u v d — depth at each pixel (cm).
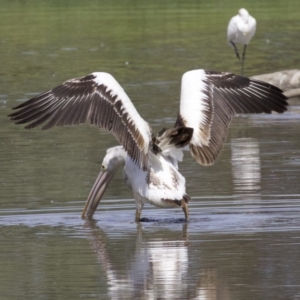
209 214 1325
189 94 1196
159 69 3094
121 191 1548
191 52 3462
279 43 3675
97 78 1123
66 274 1015
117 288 952
